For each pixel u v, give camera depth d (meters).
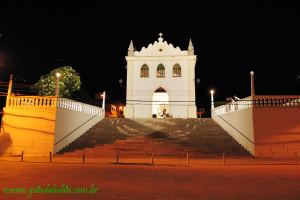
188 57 37.47
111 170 13.86
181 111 35.88
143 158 19.78
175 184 10.23
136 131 25.52
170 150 21.33
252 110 21.31
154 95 38.03
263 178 11.62
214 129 25.97
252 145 20.95
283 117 21.22
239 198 8.17
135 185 9.97
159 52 37.91
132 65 37.69
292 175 12.43
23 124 22.23
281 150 20.62
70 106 24.12
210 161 18.06
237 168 14.95
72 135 23.94
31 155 21.08
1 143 22.09
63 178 11.26
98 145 22.78
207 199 8.03
